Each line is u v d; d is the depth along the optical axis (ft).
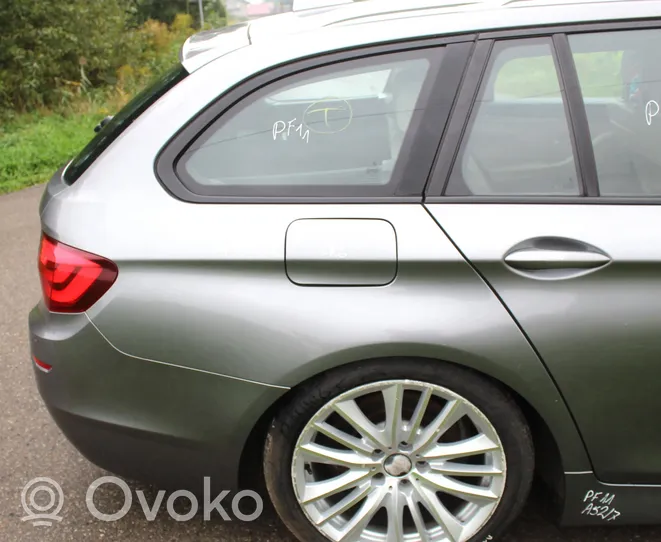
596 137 6.56
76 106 36.19
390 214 6.31
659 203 6.41
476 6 6.88
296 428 6.52
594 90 6.61
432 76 6.55
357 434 6.72
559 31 6.59
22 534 7.79
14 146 28.17
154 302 6.37
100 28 40.88
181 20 62.95
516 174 6.49
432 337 6.11
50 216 6.75
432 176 6.42
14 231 19.08
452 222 6.27
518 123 6.54
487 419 6.47
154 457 6.88
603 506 6.84
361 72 6.58
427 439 6.56
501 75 6.55
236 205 6.43
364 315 6.15
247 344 6.28
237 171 6.55
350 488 6.78
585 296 6.22
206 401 6.49
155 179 6.52
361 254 6.19
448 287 6.21
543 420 6.45
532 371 6.23
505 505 6.75
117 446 6.88
